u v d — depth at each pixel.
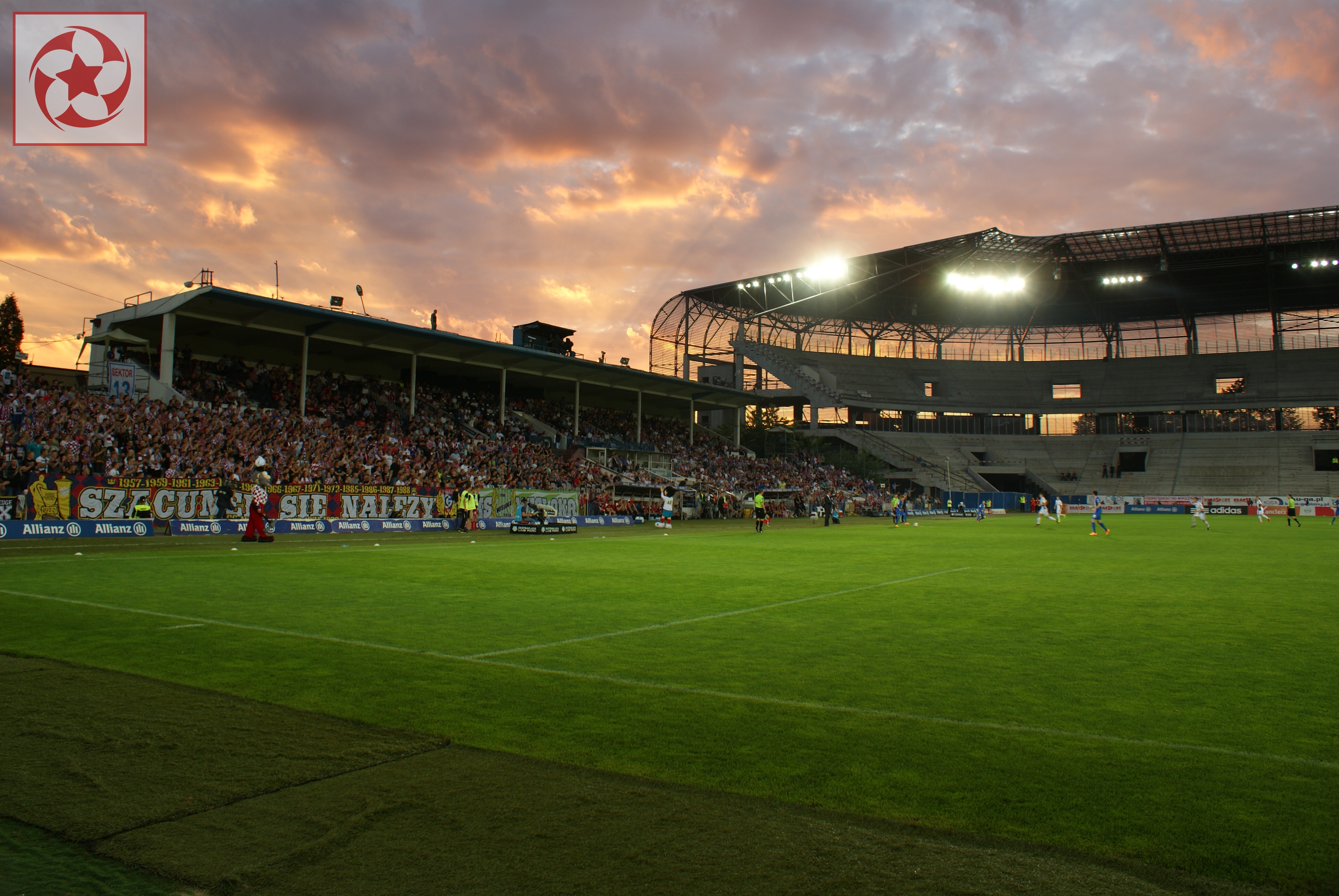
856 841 3.98
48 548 21.66
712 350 88.50
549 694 6.76
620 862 3.71
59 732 5.51
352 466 36.38
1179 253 75.94
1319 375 84.62
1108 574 17.61
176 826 4.07
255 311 38.50
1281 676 7.60
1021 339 98.94
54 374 41.75
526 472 45.75
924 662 8.18
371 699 6.53
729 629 10.07
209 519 29.20
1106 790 4.70
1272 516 72.88
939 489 80.06
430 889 3.45
